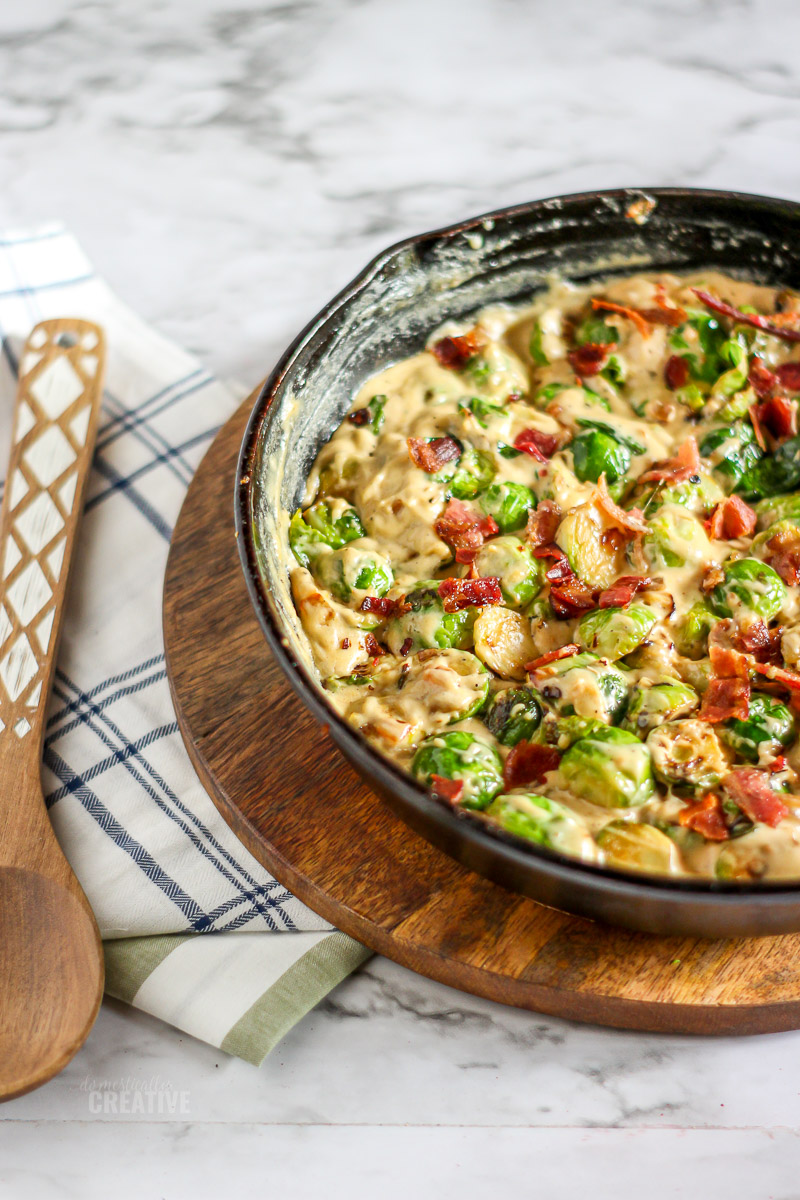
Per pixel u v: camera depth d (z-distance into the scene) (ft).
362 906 2.06
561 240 2.52
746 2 3.48
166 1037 2.10
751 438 2.43
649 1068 2.07
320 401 2.43
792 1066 2.06
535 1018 2.11
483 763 2.07
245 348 2.92
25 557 2.43
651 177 3.14
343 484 2.41
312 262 3.06
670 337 2.50
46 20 3.51
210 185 3.20
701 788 2.05
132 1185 2.00
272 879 2.17
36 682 2.30
